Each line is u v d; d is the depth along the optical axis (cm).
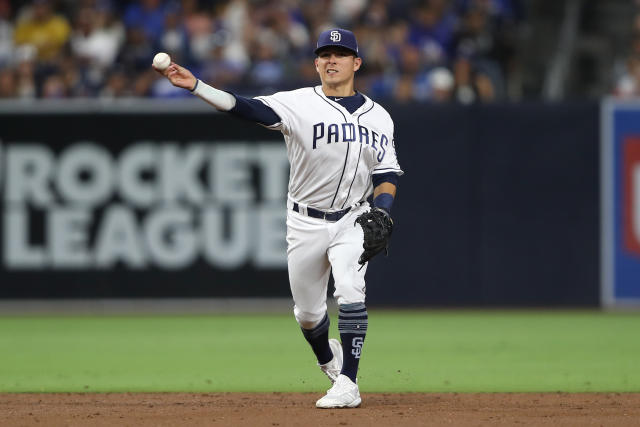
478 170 4700
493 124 4697
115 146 4716
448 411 2167
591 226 4725
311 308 2284
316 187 2170
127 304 4747
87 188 4722
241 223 4734
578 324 4284
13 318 4600
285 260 4759
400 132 4675
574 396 2483
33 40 5944
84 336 3972
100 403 2366
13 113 4700
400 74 5578
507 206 4709
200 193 4725
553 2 6469
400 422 1988
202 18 5844
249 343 3738
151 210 4731
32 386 2734
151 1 6006
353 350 2186
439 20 6062
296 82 5153
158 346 3669
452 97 5128
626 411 2195
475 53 5759
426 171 4688
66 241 4734
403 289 4712
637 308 4888
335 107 2166
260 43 5609
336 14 6103
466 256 4716
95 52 5819
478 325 4259
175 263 4750
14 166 4706
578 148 4712
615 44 6300
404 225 4694
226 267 4750
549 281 4734
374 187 2233
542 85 6162
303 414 2103
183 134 4719
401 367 3112
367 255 2144
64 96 5338
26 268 4731
